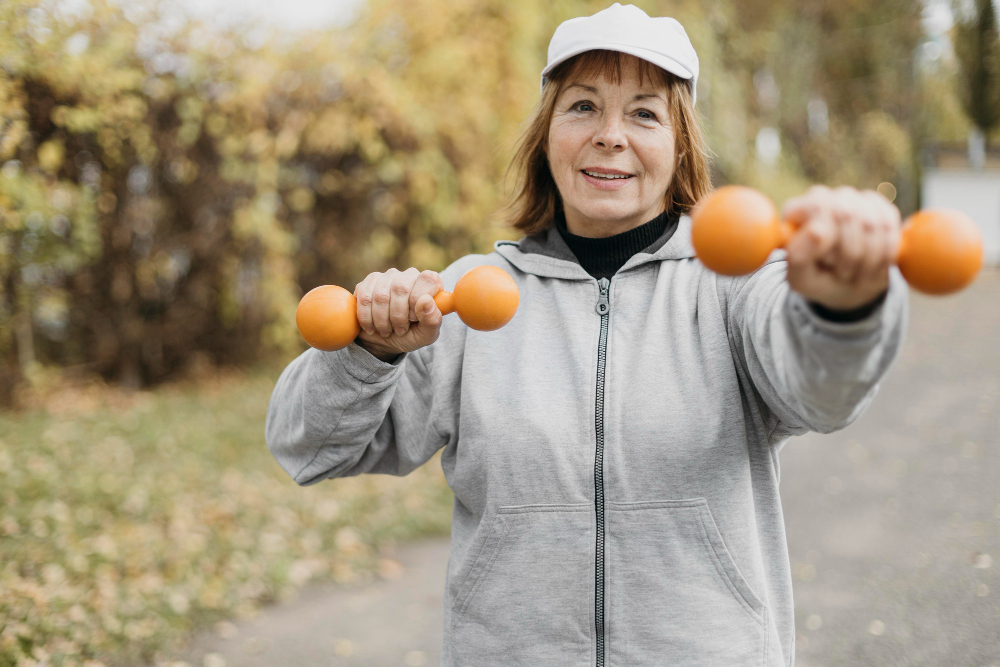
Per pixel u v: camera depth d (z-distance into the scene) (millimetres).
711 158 1521
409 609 3537
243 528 4164
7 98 4559
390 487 5078
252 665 3002
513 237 3971
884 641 3137
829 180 20609
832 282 750
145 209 6934
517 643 1250
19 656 2588
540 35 7656
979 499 4613
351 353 1131
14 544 3434
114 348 7094
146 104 6293
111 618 3062
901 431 6320
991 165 22969
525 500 1258
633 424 1227
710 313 1254
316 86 6676
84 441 5277
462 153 7117
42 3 4730
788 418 1131
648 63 1317
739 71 14758
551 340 1348
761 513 1249
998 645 3029
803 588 3684
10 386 6258
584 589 1225
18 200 4785
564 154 1352
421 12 6824
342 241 7641
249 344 7703
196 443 5461
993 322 11828
